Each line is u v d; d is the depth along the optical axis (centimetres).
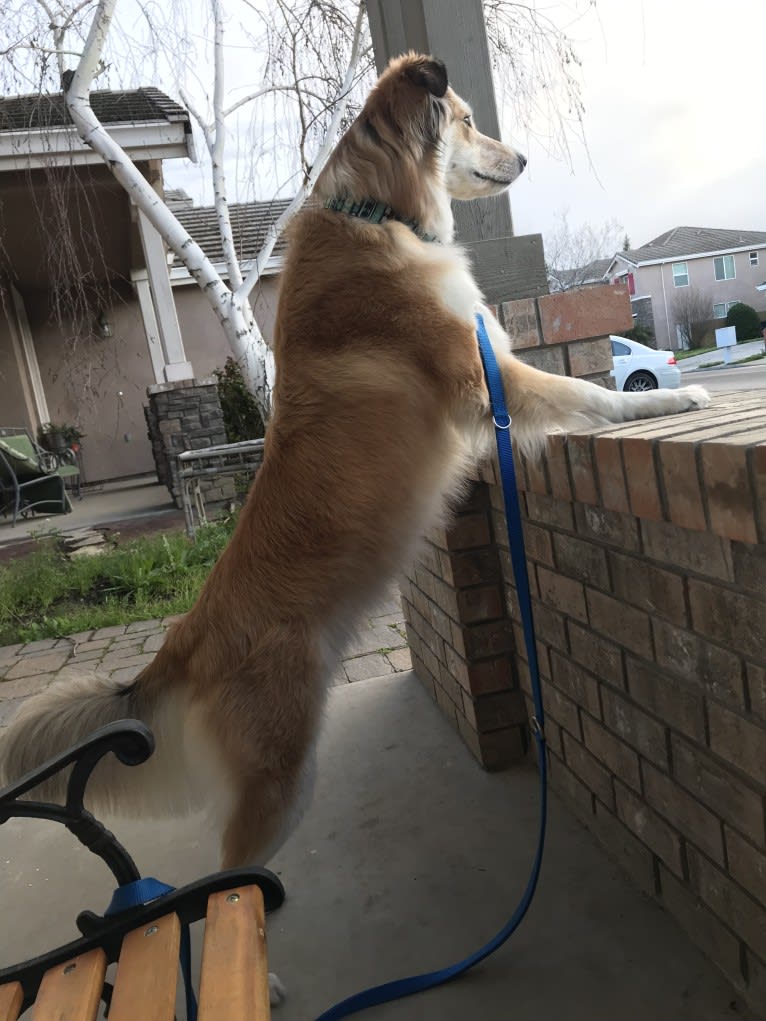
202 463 786
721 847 152
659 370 618
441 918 200
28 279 1272
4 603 591
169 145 841
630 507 147
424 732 302
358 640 216
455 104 268
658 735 169
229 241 607
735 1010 154
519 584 185
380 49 317
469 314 220
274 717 193
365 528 203
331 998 179
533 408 207
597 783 210
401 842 236
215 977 107
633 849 195
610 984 168
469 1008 168
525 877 210
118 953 124
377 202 229
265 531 205
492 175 279
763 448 103
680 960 170
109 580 632
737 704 136
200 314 1424
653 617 161
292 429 211
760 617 123
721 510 116
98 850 130
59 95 590
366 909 208
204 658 200
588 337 284
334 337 216
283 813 194
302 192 581
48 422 1429
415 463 211
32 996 122
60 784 200
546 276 301
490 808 245
